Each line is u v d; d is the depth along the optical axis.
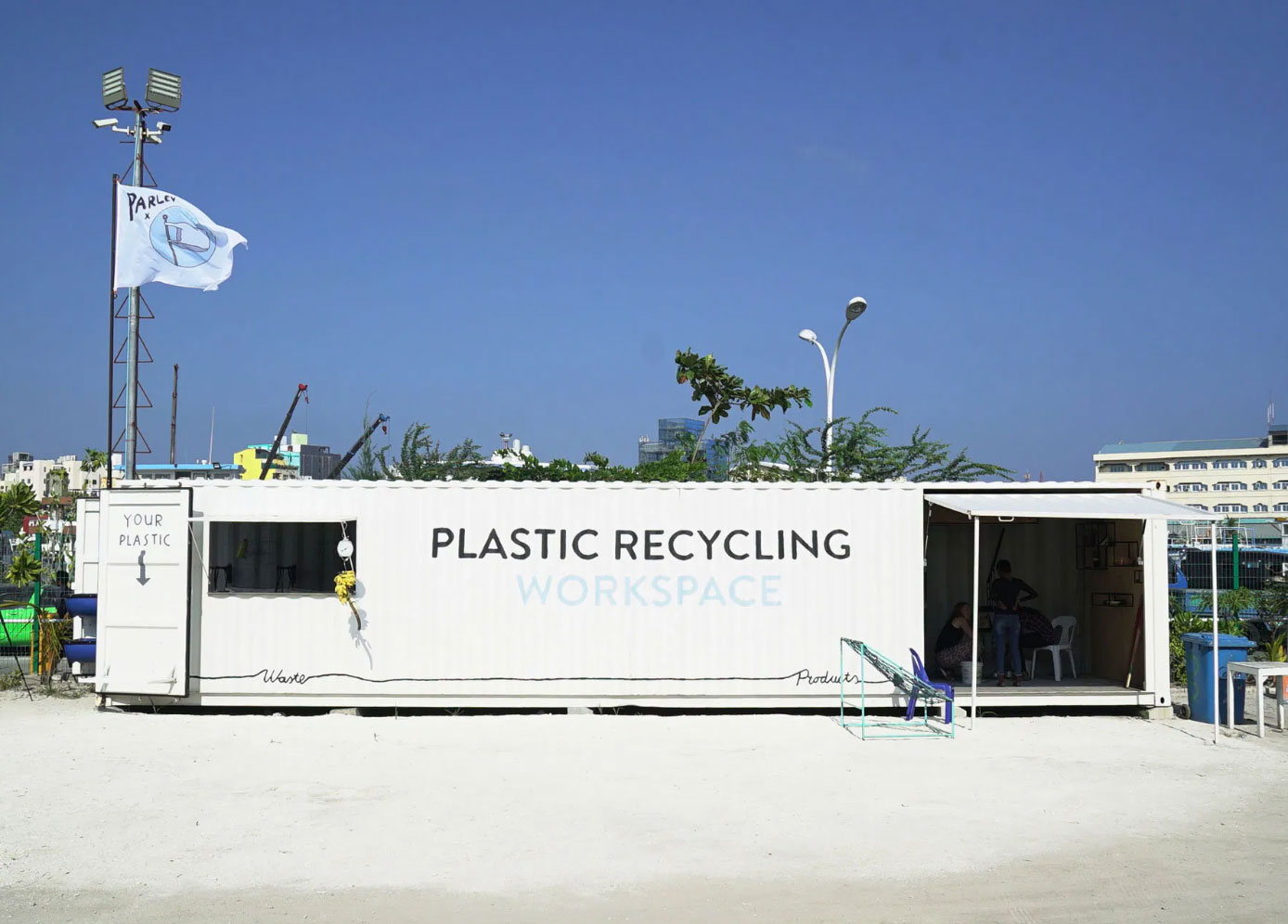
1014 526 16.81
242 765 10.70
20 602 19.27
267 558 14.99
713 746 11.79
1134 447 86.06
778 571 13.91
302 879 7.19
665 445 43.88
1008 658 16.50
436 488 13.84
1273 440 82.12
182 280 21.83
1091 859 7.73
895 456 25.91
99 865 7.50
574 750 11.55
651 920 6.46
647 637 13.79
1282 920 6.50
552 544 13.84
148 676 13.48
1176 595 20.94
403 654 13.68
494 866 7.50
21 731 12.39
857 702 13.81
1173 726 13.23
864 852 7.86
